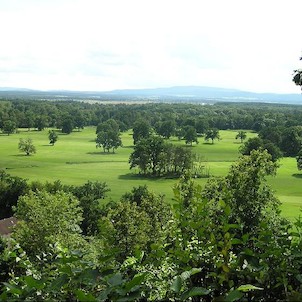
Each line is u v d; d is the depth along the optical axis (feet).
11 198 205.46
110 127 579.07
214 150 453.99
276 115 632.79
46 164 372.99
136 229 103.60
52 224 112.47
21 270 14.61
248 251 12.39
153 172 344.08
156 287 12.30
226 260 12.38
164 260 13.25
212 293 12.28
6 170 333.83
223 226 13.76
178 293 11.51
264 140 357.00
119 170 357.61
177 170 349.41
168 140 545.44
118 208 109.29
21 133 612.70
